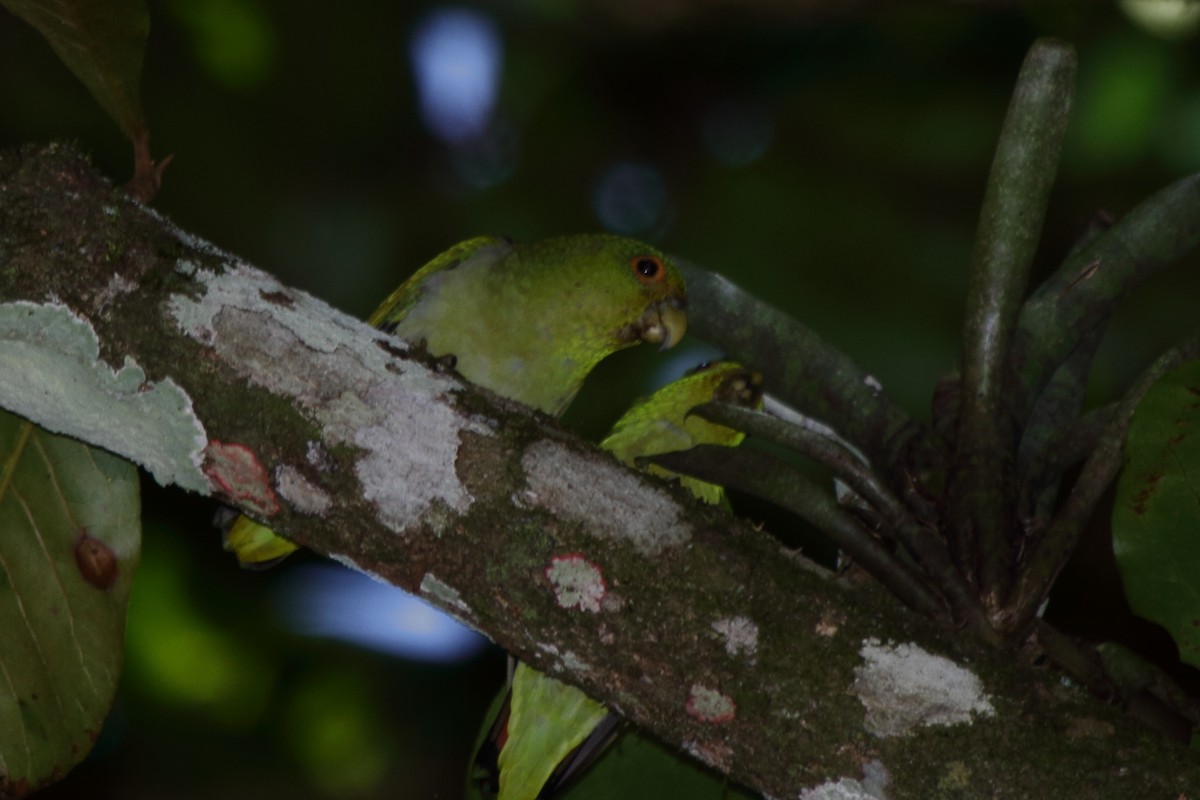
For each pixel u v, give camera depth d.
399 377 5.55
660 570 5.32
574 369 10.12
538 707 8.36
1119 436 6.02
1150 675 6.11
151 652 13.00
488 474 5.41
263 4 14.64
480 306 9.80
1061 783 5.03
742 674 5.24
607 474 5.46
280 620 13.21
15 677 6.83
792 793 5.25
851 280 14.73
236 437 5.50
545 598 5.36
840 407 6.86
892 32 15.66
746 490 5.87
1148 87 14.30
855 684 5.20
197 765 12.90
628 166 16.06
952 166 15.27
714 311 7.17
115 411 5.54
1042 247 15.43
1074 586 12.78
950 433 6.89
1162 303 14.33
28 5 6.08
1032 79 6.22
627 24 15.25
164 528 13.05
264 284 5.61
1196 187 7.04
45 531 6.80
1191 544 5.79
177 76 14.58
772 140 15.98
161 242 5.54
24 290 5.41
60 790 12.64
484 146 15.94
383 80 15.26
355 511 5.47
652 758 8.02
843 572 6.28
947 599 5.77
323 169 15.25
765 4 14.43
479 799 8.65
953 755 5.10
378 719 13.09
